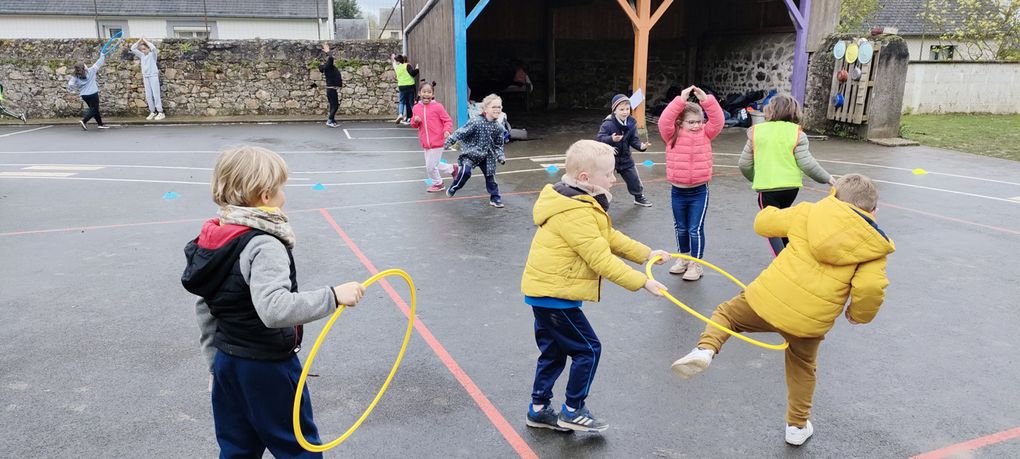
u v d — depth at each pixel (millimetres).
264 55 17609
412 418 3176
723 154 11844
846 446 2973
